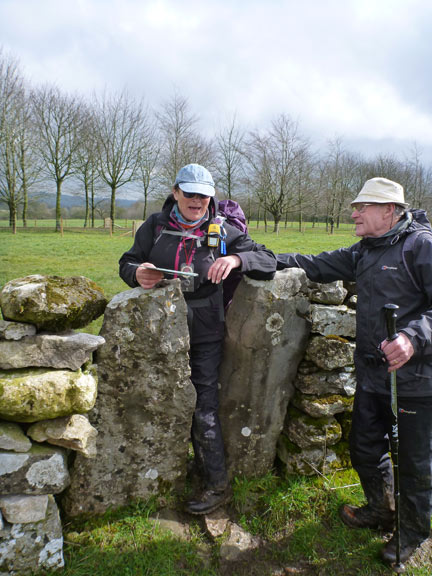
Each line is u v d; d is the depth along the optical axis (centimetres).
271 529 243
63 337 199
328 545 235
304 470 275
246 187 4172
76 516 239
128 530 236
